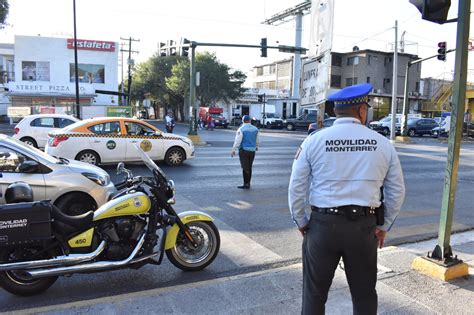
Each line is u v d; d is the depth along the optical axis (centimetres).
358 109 287
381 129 3959
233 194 947
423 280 434
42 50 4131
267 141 2653
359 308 286
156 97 6500
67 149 1241
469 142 3322
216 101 5800
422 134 4106
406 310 373
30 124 1714
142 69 6322
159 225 463
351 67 6075
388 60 6109
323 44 502
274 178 1180
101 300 396
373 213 280
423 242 623
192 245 483
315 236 281
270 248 583
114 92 4106
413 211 834
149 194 457
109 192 680
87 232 422
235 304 389
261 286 428
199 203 848
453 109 434
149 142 1345
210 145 2275
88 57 4284
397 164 282
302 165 287
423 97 6359
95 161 1277
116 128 1313
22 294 420
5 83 4362
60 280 464
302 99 575
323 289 287
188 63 5481
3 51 4419
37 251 409
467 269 449
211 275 486
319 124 515
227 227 680
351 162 274
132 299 397
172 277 477
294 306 386
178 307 383
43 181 617
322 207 278
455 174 440
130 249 439
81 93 4112
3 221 384
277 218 741
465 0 414
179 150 1397
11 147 615
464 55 418
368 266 280
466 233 682
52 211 412
